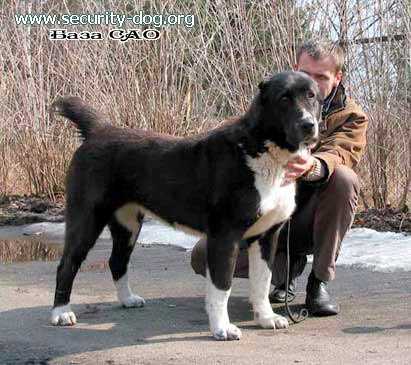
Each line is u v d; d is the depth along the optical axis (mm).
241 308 3748
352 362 2863
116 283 3820
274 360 2920
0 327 3475
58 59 7305
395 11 5703
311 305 3574
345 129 3666
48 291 4160
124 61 6855
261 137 3197
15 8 7387
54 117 7531
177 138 3518
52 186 7586
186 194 3393
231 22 6277
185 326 3455
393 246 4867
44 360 3045
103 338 3289
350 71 5754
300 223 3637
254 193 3211
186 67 6691
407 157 5793
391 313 3535
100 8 6898
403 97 5820
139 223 3801
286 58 5918
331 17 5812
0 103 7672
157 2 6785
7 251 5434
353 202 3531
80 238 3582
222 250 3246
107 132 3652
